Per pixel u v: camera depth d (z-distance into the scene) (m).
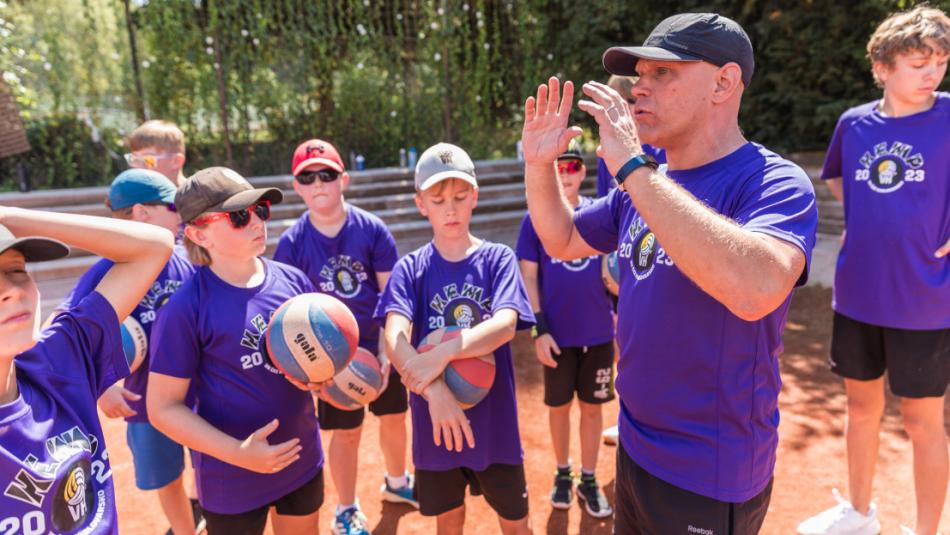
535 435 4.84
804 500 3.82
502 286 2.91
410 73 12.51
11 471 1.50
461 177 2.83
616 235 2.44
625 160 1.77
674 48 1.89
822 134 9.27
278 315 2.51
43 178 9.77
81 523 1.66
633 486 2.18
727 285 1.61
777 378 2.04
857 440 3.50
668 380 2.01
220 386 2.53
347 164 12.13
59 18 10.04
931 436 3.29
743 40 1.93
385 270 3.90
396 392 3.86
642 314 2.05
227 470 2.52
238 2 10.62
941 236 3.14
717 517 1.97
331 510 3.97
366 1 11.78
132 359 2.99
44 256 1.52
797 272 1.67
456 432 2.60
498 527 3.73
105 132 10.25
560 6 12.73
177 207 2.55
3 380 1.53
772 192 1.81
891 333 3.30
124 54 10.29
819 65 8.91
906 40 3.08
